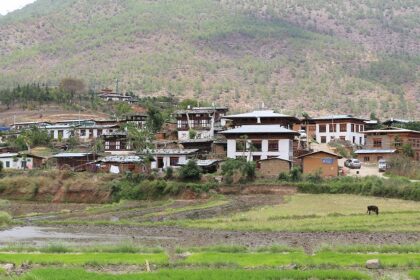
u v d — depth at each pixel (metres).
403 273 41.16
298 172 120.75
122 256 48.44
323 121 175.12
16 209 109.50
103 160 142.62
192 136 163.25
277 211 88.06
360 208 90.19
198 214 89.62
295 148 152.25
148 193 120.44
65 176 133.88
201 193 117.62
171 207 101.50
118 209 102.81
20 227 80.00
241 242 60.81
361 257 46.72
